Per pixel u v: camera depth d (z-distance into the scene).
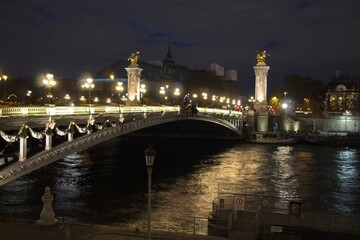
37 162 42.03
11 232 30.39
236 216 35.72
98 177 72.00
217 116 130.88
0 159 38.72
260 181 71.94
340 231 33.78
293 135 149.62
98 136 56.97
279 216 36.09
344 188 66.88
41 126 42.84
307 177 76.12
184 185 67.50
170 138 164.00
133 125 71.31
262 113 159.75
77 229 31.72
